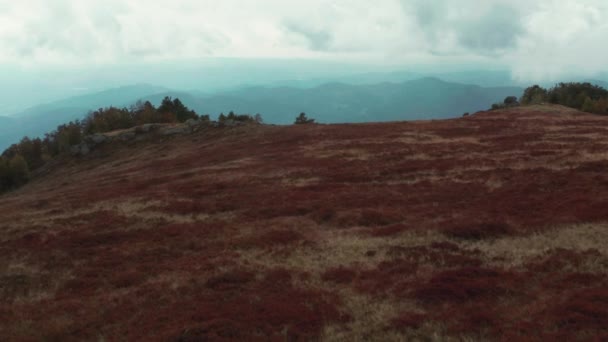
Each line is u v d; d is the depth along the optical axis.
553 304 12.38
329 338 11.88
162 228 26.20
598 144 39.53
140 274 18.62
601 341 9.84
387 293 14.77
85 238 24.88
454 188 29.84
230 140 68.06
